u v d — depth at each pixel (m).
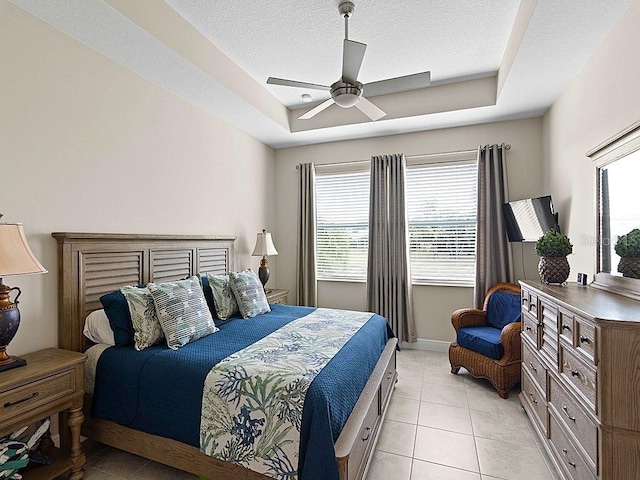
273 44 2.86
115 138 2.58
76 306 2.26
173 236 3.04
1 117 1.91
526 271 3.78
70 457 1.87
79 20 2.10
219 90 3.08
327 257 4.77
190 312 2.34
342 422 1.65
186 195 3.28
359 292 4.56
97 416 2.04
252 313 3.04
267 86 3.64
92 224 2.41
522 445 2.23
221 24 2.60
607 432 1.39
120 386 1.98
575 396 1.65
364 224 4.57
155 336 2.23
